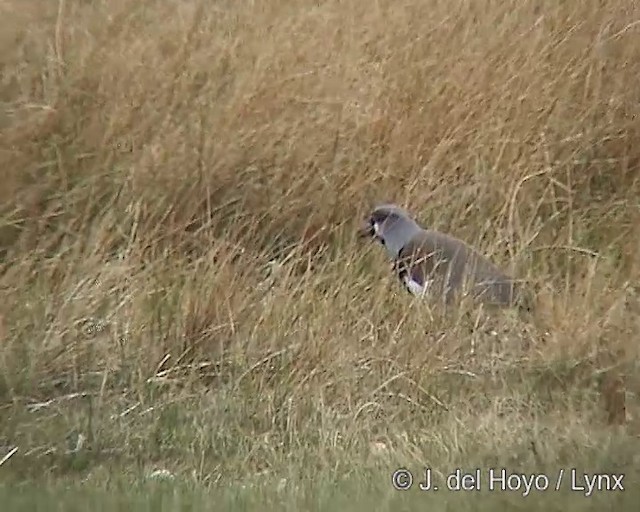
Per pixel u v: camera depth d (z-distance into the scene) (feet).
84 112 103.71
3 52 110.52
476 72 105.91
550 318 84.28
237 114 101.76
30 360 80.48
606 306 86.38
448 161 99.96
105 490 65.67
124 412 76.23
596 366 79.30
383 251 91.86
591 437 71.36
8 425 75.51
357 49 108.78
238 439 74.23
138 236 91.81
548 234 96.68
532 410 75.15
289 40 109.81
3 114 104.17
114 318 83.82
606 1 113.60
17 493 65.31
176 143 99.55
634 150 105.70
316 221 96.37
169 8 117.50
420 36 109.29
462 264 87.81
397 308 85.76
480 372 79.25
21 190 97.55
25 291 86.94
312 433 74.18
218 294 85.61
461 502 62.13
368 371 79.20
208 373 80.84
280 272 90.12
